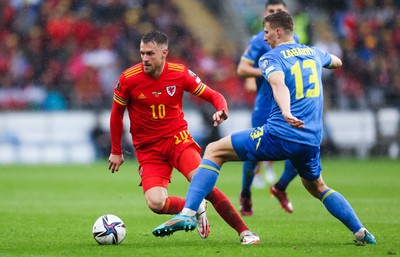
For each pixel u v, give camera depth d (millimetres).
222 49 97000
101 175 65875
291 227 30891
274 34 24484
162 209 25844
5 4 93812
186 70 26297
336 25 97750
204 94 26172
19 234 28844
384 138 85688
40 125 81375
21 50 90500
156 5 96562
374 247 23500
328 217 35156
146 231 29859
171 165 26594
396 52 96188
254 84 38656
